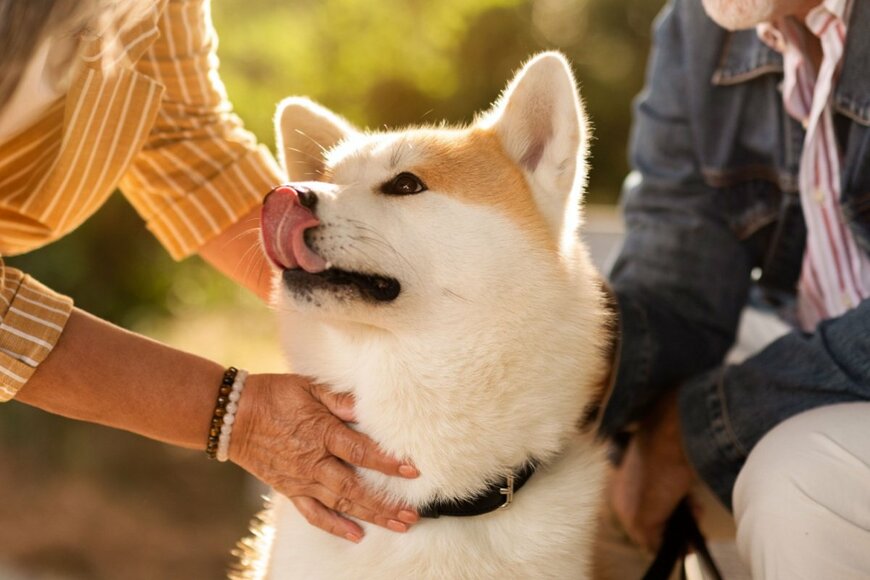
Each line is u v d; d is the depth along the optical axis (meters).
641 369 1.33
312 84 2.87
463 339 1.13
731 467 1.26
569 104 1.16
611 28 4.25
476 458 1.12
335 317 1.11
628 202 1.45
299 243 1.10
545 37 3.95
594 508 1.16
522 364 1.13
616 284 1.40
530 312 1.14
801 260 1.37
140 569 2.02
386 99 3.17
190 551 2.09
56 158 1.15
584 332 1.17
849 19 1.21
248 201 1.30
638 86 4.12
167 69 1.25
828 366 1.20
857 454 1.12
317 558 1.13
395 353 1.13
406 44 3.07
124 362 1.11
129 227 2.47
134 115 1.15
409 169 1.15
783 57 1.30
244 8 2.68
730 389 1.26
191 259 2.58
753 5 1.21
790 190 1.33
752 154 1.36
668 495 1.33
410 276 1.12
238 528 2.18
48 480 2.34
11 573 1.96
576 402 1.16
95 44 1.08
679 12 1.40
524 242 1.15
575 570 1.13
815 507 1.11
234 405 1.12
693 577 1.20
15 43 0.95
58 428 2.48
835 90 1.24
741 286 1.39
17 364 1.08
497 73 3.64
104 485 2.34
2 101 0.99
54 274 2.33
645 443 1.37
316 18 2.93
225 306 2.93
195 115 1.29
